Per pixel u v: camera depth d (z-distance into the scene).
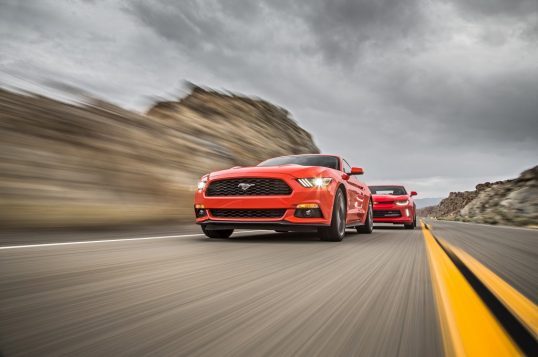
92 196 8.52
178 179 12.16
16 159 8.03
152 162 11.96
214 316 1.69
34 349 1.26
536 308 1.85
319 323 1.61
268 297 2.08
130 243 4.75
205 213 5.61
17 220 6.34
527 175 27.44
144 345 1.31
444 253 4.25
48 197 7.59
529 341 1.37
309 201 5.25
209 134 20.39
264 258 3.66
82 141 10.23
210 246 4.61
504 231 9.26
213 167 15.10
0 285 2.27
